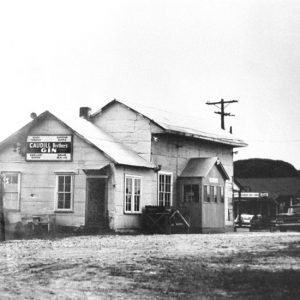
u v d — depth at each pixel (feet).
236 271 44.29
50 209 103.76
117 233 99.86
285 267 47.26
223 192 123.03
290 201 261.24
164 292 36.06
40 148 105.29
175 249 65.51
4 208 105.70
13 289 37.47
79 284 39.32
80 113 118.42
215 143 133.69
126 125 114.93
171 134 114.93
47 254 58.80
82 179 102.47
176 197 117.80
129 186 104.83
